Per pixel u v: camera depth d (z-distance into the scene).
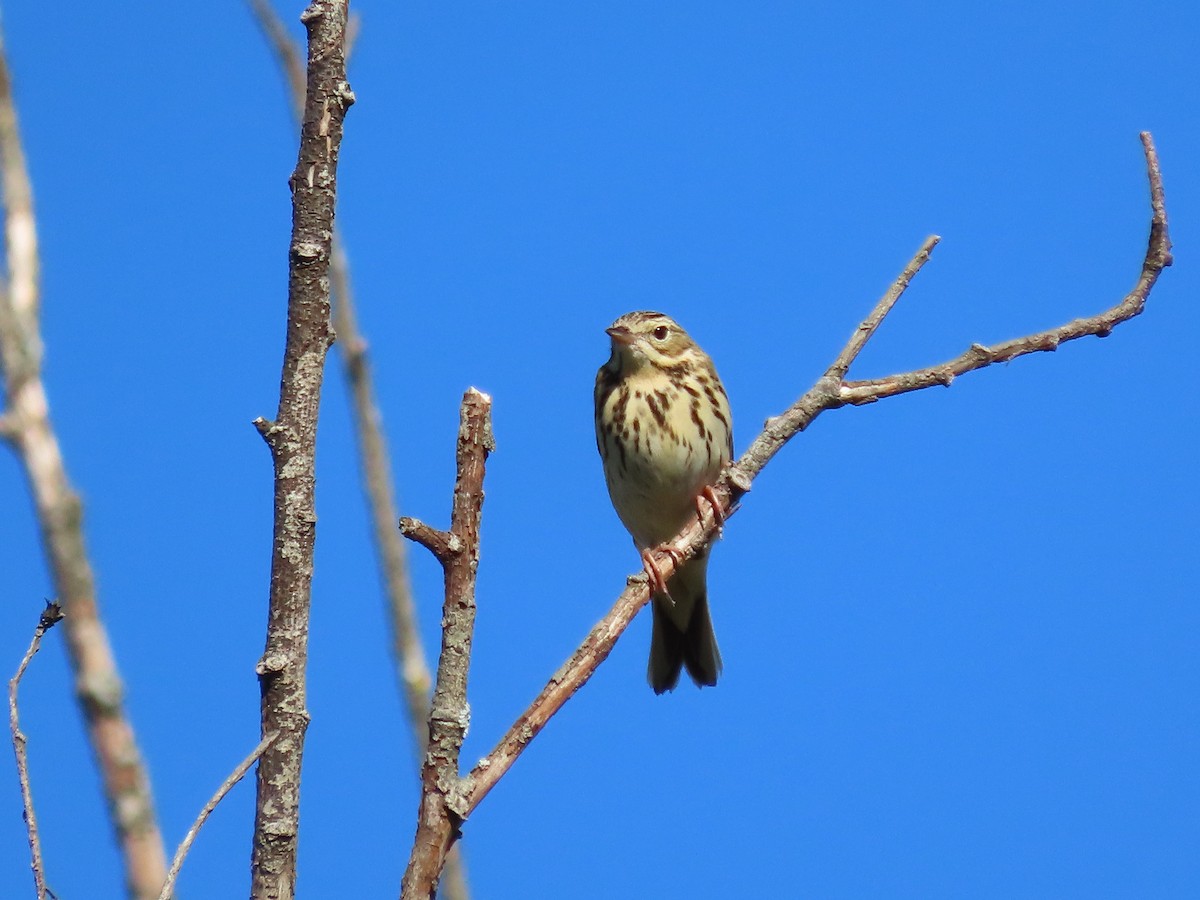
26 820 7.35
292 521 7.31
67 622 7.02
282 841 7.04
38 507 7.24
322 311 7.52
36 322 7.98
